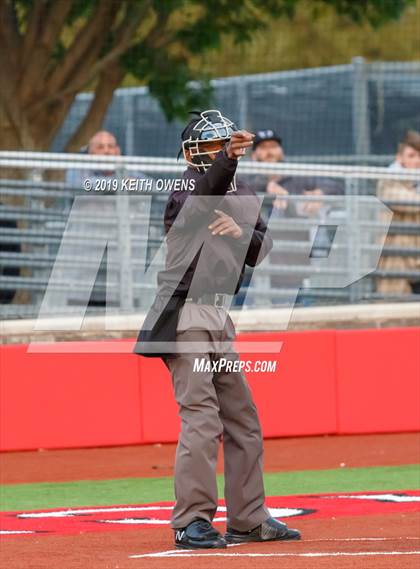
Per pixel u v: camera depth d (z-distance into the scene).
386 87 53.97
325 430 39.62
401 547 19.58
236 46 60.09
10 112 52.53
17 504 28.53
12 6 53.06
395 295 40.16
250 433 20.55
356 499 27.80
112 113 58.34
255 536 20.62
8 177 37.12
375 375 39.91
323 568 17.02
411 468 33.59
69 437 37.94
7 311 37.72
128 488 30.89
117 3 53.88
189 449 19.61
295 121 57.12
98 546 20.62
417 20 79.25
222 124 20.25
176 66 56.84
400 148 42.34
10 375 37.69
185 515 19.80
